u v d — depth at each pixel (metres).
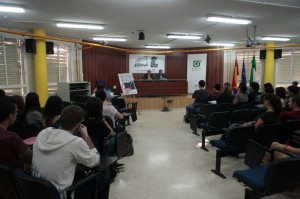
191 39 7.88
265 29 6.15
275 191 1.91
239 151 3.12
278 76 9.18
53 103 2.71
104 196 2.17
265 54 8.70
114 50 9.50
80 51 7.96
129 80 8.46
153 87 9.14
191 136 5.23
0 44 5.64
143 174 3.23
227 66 9.87
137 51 9.70
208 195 2.68
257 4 3.94
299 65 8.93
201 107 4.97
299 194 2.61
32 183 1.46
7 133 1.91
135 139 4.97
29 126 2.79
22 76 6.24
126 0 3.77
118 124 4.30
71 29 6.13
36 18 4.96
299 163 1.76
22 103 3.22
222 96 5.77
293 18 4.94
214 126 4.16
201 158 3.85
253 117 4.19
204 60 10.02
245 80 9.04
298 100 3.21
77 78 7.97
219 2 3.86
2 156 1.85
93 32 6.59
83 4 4.00
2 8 4.04
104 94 3.85
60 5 4.05
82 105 3.82
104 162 2.22
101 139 2.69
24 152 1.91
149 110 8.89
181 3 3.91
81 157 1.68
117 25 5.66
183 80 9.50
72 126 1.75
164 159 3.80
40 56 6.18
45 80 6.32
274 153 2.45
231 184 2.94
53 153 1.61
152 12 4.50
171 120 7.04
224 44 9.05
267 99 3.01
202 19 5.04
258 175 2.11
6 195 1.88
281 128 2.96
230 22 5.07
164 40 8.16
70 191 1.64
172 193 2.72
